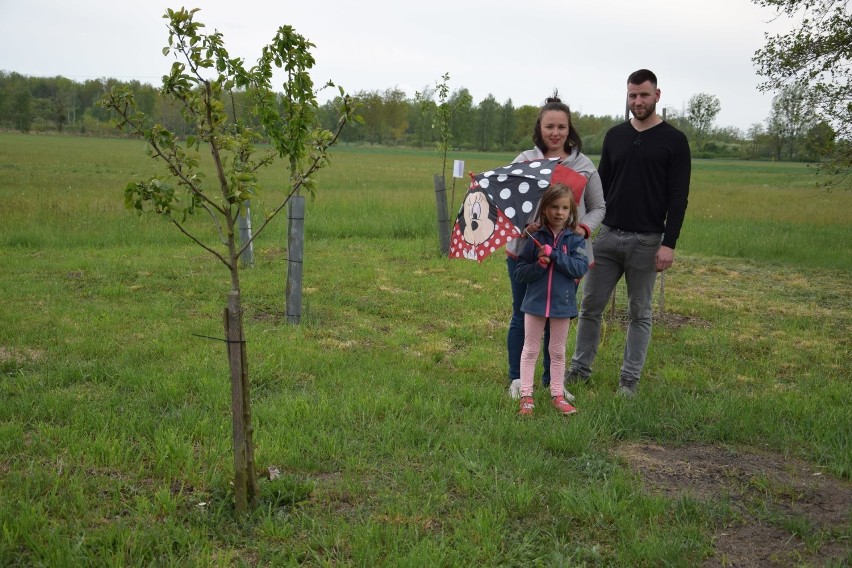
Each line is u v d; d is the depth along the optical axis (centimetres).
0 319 691
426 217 1565
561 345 518
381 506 368
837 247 1452
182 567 309
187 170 335
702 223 1780
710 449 463
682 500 378
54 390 509
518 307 547
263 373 558
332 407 492
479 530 342
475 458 424
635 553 329
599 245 562
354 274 998
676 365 655
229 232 334
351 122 364
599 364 650
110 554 312
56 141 7988
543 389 554
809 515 374
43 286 852
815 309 920
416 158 7275
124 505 359
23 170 3278
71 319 709
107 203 1623
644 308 557
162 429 444
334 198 1938
